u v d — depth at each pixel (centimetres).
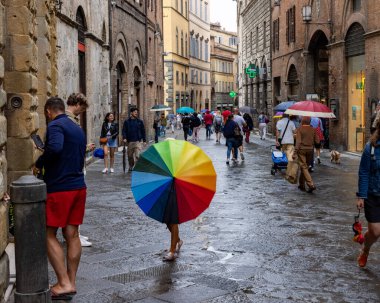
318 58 3067
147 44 3753
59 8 1619
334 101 2583
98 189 1479
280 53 3781
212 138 4331
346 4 2450
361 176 702
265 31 4416
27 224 515
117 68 2961
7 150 848
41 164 617
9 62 836
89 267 757
